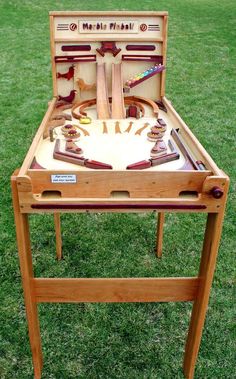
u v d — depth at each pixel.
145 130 2.01
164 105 2.38
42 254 2.72
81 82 2.41
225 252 2.77
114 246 2.81
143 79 2.34
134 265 2.64
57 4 10.68
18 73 6.34
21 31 8.48
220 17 9.82
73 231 2.95
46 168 1.63
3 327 2.21
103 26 2.33
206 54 7.32
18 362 2.03
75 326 2.22
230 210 3.19
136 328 2.21
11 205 3.22
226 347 2.11
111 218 3.11
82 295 1.81
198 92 5.66
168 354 2.07
